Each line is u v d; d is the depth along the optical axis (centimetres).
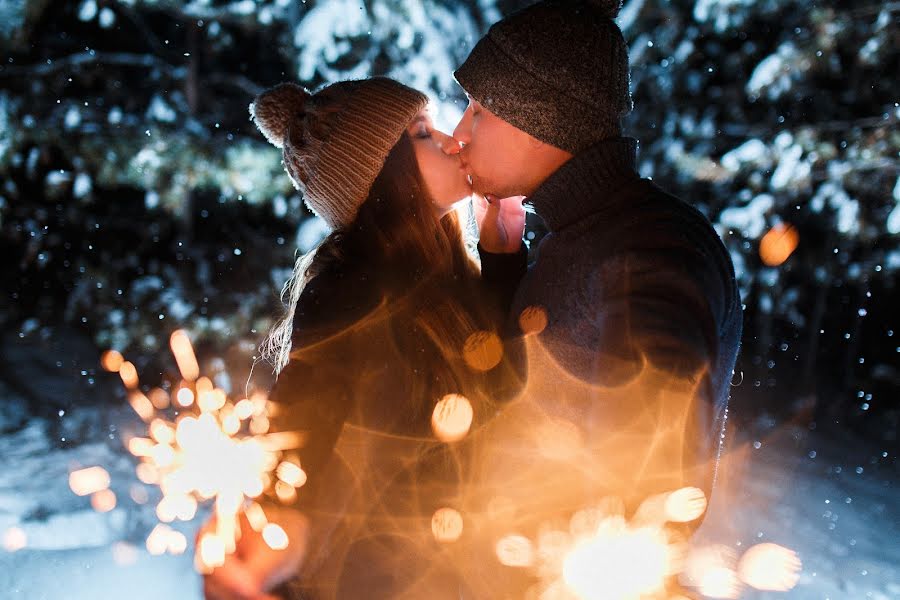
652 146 628
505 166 174
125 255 660
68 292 710
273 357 219
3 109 511
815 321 728
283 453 157
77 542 389
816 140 559
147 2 548
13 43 513
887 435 662
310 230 502
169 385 560
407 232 183
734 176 588
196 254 593
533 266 176
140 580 361
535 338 167
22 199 634
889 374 715
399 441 172
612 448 127
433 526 175
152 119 548
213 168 521
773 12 588
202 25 605
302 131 184
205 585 154
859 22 548
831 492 538
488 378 181
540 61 163
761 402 703
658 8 587
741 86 639
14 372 610
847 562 432
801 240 662
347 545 169
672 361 127
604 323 140
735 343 167
